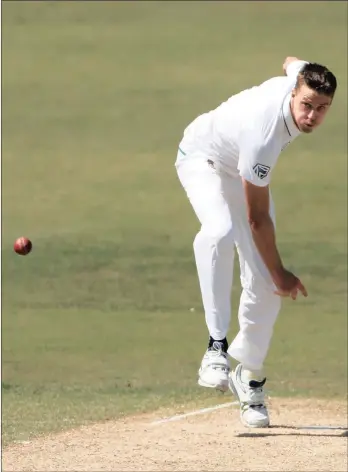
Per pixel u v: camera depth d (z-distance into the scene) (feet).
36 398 101.04
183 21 426.92
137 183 230.48
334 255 173.27
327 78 72.79
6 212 206.28
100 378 110.83
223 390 80.64
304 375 112.57
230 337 131.13
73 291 156.56
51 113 303.07
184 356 121.80
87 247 179.93
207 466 75.41
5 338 130.82
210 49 373.81
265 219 76.33
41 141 272.51
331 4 440.04
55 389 105.40
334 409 96.58
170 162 249.96
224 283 80.33
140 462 76.69
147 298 152.76
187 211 206.80
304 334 132.87
